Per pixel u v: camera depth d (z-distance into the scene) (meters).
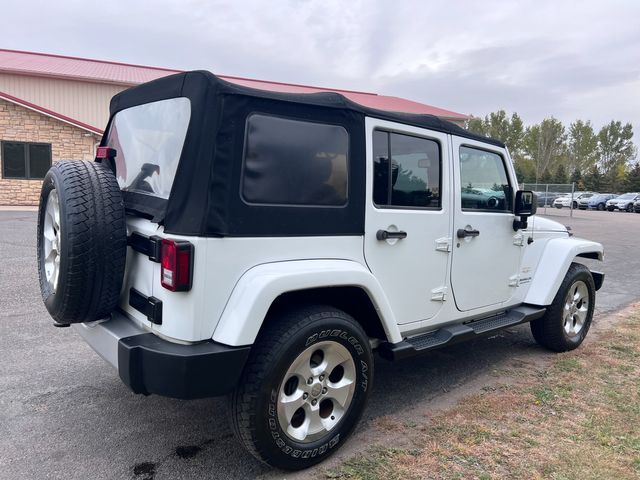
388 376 4.33
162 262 2.50
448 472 2.87
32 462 2.87
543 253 4.85
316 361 2.90
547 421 3.52
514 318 4.39
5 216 14.38
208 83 2.51
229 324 2.53
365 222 3.17
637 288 8.39
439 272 3.74
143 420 3.40
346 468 2.89
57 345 4.72
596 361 4.75
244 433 2.63
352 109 3.07
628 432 3.38
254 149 2.64
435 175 3.69
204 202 2.47
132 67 27.14
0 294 6.35
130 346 2.51
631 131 76.81
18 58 24.53
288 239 2.79
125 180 3.28
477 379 4.28
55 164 2.93
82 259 2.59
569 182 66.12
